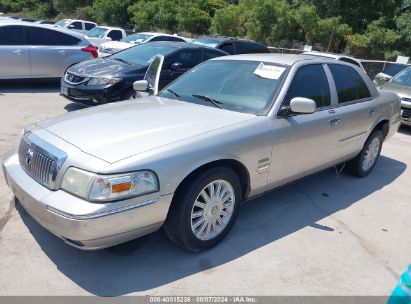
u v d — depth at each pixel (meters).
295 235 3.97
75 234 2.83
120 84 7.82
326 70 4.78
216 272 3.29
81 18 40.75
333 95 4.77
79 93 7.88
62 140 3.22
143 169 2.96
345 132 4.89
